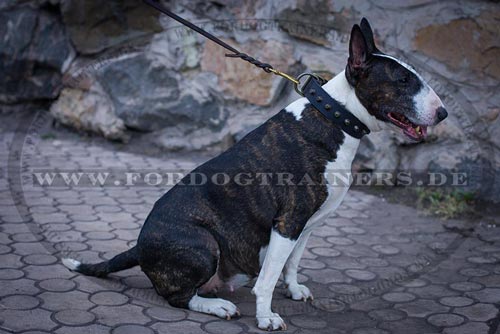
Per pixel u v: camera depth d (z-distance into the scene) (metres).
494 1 4.59
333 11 5.05
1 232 4.00
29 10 6.17
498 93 4.64
